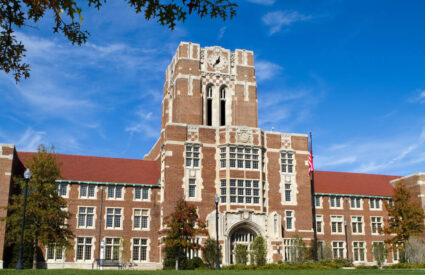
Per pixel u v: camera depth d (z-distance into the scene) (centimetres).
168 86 6819
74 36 1130
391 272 2827
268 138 5884
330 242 6300
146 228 5516
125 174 5775
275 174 5778
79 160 5853
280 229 5456
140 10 1102
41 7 1055
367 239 6538
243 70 6550
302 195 5828
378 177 7412
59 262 5038
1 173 4716
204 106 6262
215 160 5594
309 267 4431
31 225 4216
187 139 5562
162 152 5762
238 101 6372
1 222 4578
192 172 5462
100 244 5281
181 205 4619
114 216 5438
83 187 5438
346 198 6612
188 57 6316
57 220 4297
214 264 4900
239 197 5450
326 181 6844
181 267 4662
